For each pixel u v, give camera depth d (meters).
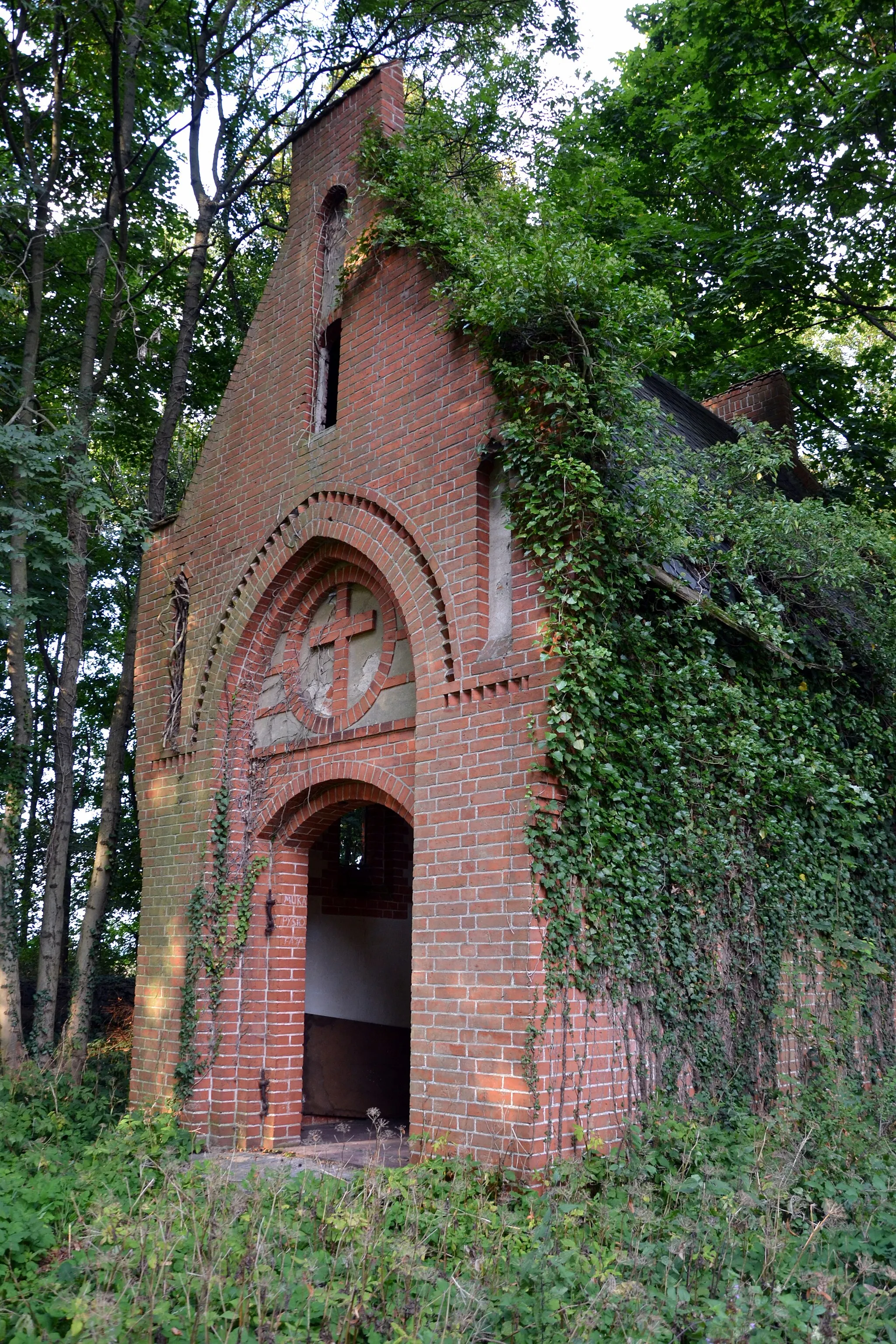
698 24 14.70
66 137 15.80
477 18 15.30
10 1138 8.37
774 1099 7.80
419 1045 6.94
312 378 9.66
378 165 9.23
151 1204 5.60
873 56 13.84
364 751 8.30
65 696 12.94
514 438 7.16
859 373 16.72
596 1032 6.64
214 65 14.97
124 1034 16.16
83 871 21.58
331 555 9.06
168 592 10.77
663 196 16.94
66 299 16.64
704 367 17.03
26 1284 5.00
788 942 8.45
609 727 7.01
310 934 10.27
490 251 7.56
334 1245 5.29
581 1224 5.50
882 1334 4.55
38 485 11.95
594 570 6.95
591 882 6.79
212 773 9.38
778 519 8.24
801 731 9.10
